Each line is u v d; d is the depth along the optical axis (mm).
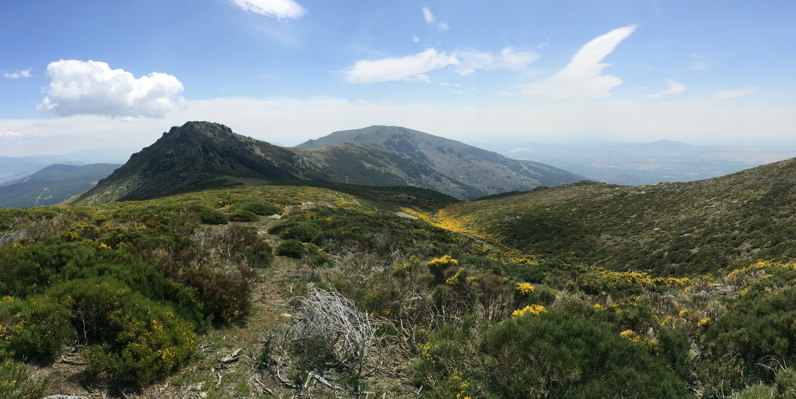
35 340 4613
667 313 8953
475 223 57062
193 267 8453
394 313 7949
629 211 45406
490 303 8391
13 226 13734
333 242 17047
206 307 6883
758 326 6355
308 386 5160
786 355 5719
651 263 27672
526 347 5539
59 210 18672
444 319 7516
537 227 46656
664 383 4895
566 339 5691
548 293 9531
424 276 10516
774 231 24500
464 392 4828
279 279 10461
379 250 16859
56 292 5496
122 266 6973
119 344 5059
